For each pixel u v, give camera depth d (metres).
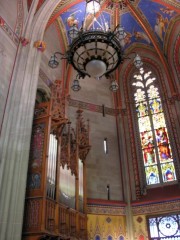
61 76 19.58
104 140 19.17
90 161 17.81
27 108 12.14
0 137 10.84
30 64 13.41
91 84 21.27
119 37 11.34
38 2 15.41
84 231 13.97
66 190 13.14
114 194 17.31
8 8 13.55
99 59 10.50
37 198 10.92
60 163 13.30
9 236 9.34
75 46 10.68
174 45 20.53
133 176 18.03
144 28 20.81
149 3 19.38
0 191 9.92
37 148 12.32
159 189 17.03
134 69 22.75
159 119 19.50
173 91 19.66
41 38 14.56
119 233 15.88
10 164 10.55
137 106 20.95
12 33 13.36
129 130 19.83
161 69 21.38
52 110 13.30
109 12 20.14
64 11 18.48
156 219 15.95
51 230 10.80
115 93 21.72
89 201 16.05
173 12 19.17
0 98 11.40
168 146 18.20
